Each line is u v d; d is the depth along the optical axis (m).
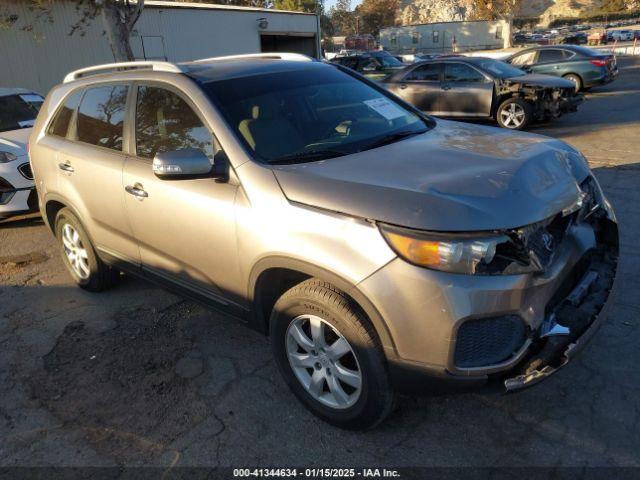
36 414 3.13
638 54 35.50
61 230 4.68
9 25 13.21
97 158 3.88
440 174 2.61
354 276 2.41
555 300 2.62
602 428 2.73
